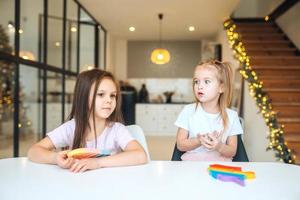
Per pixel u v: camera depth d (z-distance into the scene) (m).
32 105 3.76
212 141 1.35
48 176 0.96
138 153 1.15
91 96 1.28
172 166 1.11
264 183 0.91
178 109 7.74
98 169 1.05
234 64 5.35
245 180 0.94
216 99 1.59
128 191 0.82
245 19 6.71
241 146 1.61
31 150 1.20
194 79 1.59
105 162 1.08
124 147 1.29
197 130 1.57
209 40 8.27
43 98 4.00
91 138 1.34
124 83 8.02
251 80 4.12
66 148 1.36
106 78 1.30
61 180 0.92
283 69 4.71
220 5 5.21
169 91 8.39
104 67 7.37
